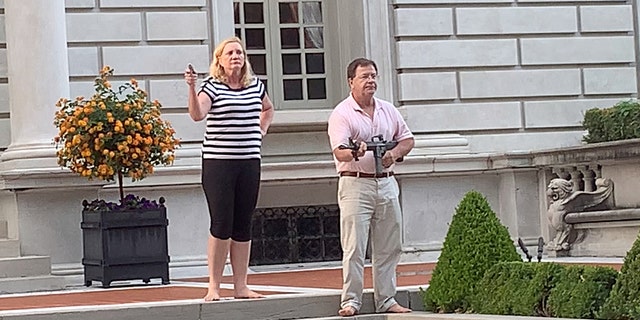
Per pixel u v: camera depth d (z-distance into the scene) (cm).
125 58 2055
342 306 1295
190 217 2023
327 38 2270
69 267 1845
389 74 2186
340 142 1250
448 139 2178
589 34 2281
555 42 2259
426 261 2112
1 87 2016
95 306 1322
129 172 1717
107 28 2052
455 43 2212
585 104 2267
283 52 2250
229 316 1306
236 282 1351
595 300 1116
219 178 1320
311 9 2267
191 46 2089
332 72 2269
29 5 1906
